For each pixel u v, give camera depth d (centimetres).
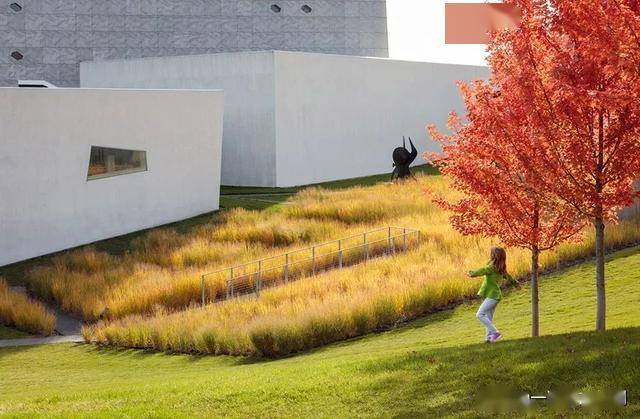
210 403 1363
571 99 1469
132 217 4275
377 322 2397
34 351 2655
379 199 4278
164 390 1507
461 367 1359
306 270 3281
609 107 1404
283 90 5559
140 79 5972
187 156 4516
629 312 1997
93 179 4103
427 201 4162
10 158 3784
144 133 4303
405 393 1284
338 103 5900
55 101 3916
